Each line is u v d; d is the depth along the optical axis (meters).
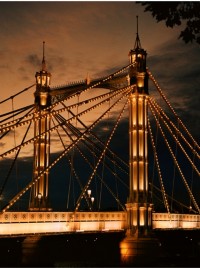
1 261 46.47
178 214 56.19
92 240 57.28
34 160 54.66
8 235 40.78
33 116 49.16
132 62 51.38
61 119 55.47
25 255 52.56
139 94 49.44
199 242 63.81
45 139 54.81
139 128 48.72
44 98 54.66
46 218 43.84
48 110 50.81
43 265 41.41
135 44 52.22
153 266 40.25
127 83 51.47
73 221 45.75
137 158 48.06
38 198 53.22
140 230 46.94
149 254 46.12
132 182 48.06
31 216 42.78
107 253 56.09
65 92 54.66
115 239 56.09
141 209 47.34
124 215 49.38
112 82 52.38
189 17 17.30
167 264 41.28
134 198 47.62
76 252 56.03
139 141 48.50
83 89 53.50
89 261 44.78
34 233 42.69
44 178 54.00
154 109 54.94
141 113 49.25
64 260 47.22
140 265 41.12
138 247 46.16
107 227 47.88
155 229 52.00
